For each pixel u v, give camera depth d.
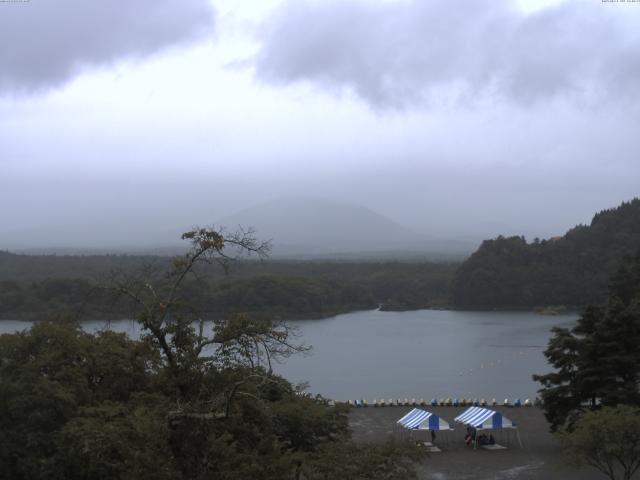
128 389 28.59
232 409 18.28
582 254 181.38
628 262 84.88
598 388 40.56
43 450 25.45
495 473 36.47
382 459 19.72
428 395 71.06
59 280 105.69
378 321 150.25
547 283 176.25
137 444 17.39
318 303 155.38
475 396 70.06
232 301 100.00
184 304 19.61
